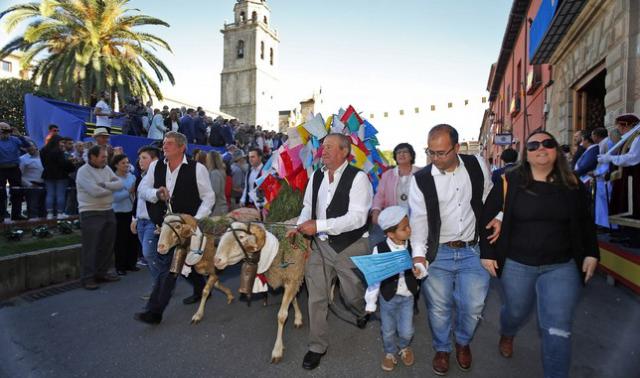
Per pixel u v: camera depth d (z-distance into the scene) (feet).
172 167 13.32
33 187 23.30
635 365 9.73
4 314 13.89
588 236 7.64
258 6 159.43
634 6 20.79
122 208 19.27
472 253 9.18
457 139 8.75
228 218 13.12
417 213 9.03
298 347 11.19
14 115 64.28
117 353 10.92
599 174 17.94
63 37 56.13
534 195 7.84
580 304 14.08
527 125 47.06
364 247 10.28
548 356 7.61
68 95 54.03
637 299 14.47
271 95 165.78
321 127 14.10
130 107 38.09
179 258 11.62
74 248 18.51
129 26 59.67
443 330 9.39
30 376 9.78
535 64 36.60
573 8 25.86
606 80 23.58
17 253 17.38
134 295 16.08
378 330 12.37
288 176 13.47
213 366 10.12
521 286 8.16
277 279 10.84
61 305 14.83
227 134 45.47
